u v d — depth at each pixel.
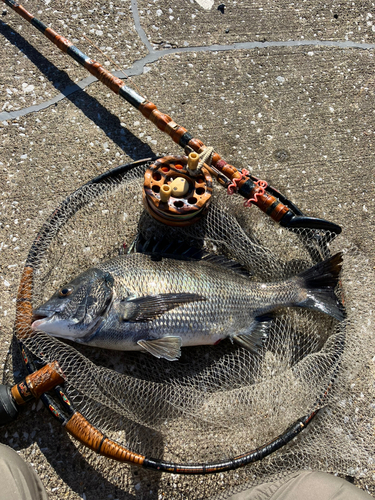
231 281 0.57
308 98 0.80
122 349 0.55
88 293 0.53
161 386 0.55
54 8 0.77
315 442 0.56
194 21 0.81
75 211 0.62
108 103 0.74
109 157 0.71
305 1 0.86
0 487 0.45
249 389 0.53
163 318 0.53
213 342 0.57
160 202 0.54
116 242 0.63
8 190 0.67
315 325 0.61
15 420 0.56
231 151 0.74
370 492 0.58
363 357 0.58
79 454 0.55
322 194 0.74
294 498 0.48
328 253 0.60
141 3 0.80
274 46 0.82
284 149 0.76
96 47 0.77
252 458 0.49
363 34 0.86
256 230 0.62
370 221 0.73
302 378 0.53
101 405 0.56
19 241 0.65
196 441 0.55
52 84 0.73
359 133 0.79
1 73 0.73
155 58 0.78
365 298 0.61
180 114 0.75
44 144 0.70
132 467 0.55
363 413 0.61
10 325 0.60
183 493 0.55
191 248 0.60
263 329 0.58
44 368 0.51
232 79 0.79
